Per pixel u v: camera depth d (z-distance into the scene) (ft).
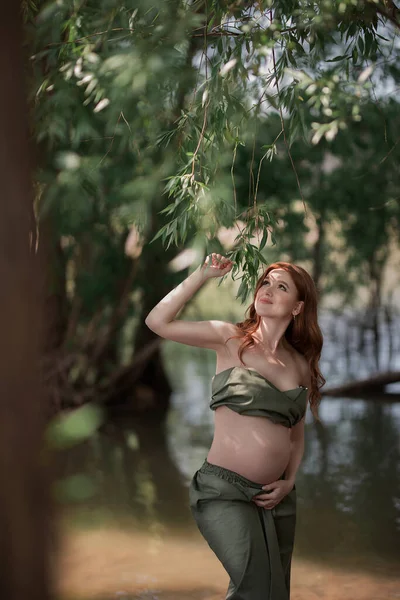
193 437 26.22
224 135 11.48
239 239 11.74
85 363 30.60
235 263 10.95
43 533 3.02
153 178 13.92
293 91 11.15
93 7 13.19
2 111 3.04
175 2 11.35
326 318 47.80
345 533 16.44
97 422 3.06
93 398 30.32
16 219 3.04
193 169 10.94
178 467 22.27
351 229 35.09
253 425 10.18
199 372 39.78
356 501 18.66
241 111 11.32
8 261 3.02
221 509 10.11
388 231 35.99
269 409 10.13
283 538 10.64
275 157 25.77
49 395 28.14
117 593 13.20
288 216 26.99
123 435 26.61
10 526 2.96
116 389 31.14
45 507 3.02
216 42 11.88
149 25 11.86
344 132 25.38
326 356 42.01
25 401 3.00
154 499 19.15
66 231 23.73
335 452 23.66
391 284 48.08
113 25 14.06
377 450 23.86
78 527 16.67
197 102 11.84
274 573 10.09
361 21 11.83
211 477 10.25
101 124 19.79
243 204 24.31
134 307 31.09
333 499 18.83
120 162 21.63
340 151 26.40
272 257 26.81
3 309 3.00
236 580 9.93
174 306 10.45
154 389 33.37
